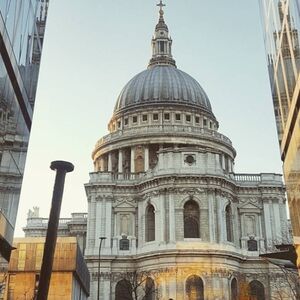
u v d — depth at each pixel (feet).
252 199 278.05
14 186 107.24
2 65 88.69
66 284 151.12
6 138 97.76
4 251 104.47
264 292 258.16
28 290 148.77
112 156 335.88
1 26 82.58
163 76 372.58
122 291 257.55
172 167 265.75
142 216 269.44
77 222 312.71
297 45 86.43
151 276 249.96
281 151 108.68
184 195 260.42
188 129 334.65
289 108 96.32
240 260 258.98
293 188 99.30
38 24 118.42
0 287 106.93
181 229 254.06
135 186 277.03
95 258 260.62
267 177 281.74
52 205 65.92
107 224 268.82
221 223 258.16
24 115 110.42
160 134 327.06
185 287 242.17
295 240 103.40
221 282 243.81
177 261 245.65
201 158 268.21
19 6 93.81
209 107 378.12
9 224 104.78
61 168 67.31
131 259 261.65
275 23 105.81
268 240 268.21
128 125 356.38
